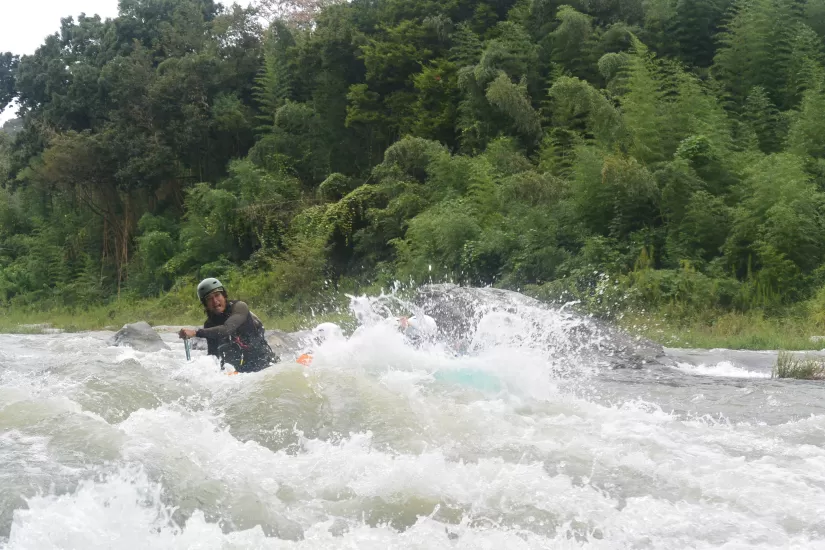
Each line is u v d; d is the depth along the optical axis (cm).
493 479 443
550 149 2325
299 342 1193
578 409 630
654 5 2564
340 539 363
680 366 1059
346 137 3125
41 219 3819
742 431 577
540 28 2736
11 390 578
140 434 482
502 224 2103
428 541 362
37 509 357
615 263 1864
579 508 407
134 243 3622
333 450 486
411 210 2414
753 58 2288
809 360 1008
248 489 410
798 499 426
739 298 1738
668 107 2128
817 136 2055
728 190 1975
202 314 2559
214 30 3791
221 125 3391
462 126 2645
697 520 397
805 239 1773
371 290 2236
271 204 2894
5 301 3528
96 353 1011
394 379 675
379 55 2922
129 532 350
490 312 1155
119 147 3375
